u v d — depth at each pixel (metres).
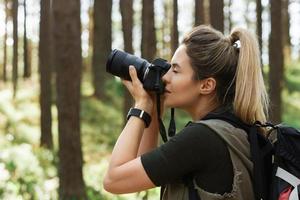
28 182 8.85
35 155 12.09
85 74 26.97
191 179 1.70
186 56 1.80
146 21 12.28
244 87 1.74
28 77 23.66
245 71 1.75
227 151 1.67
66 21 7.21
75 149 7.42
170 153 1.66
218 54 1.77
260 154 1.70
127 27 13.39
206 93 1.79
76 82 7.34
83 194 7.51
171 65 1.83
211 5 10.12
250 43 1.77
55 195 8.52
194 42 1.79
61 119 7.38
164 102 1.85
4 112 16.42
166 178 1.67
